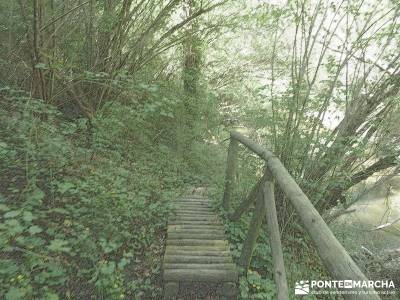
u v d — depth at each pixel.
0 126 4.31
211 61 9.39
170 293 2.88
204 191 5.50
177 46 7.52
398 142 4.35
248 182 4.84
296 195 2.01
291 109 4.15
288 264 3.63
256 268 3.54
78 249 2.90
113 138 5.35
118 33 5.52
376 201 7.84
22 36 5.36
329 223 5.18
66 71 5.28
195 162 7.07
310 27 4.03
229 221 4.25
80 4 4.71
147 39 6.00
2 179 3.59
